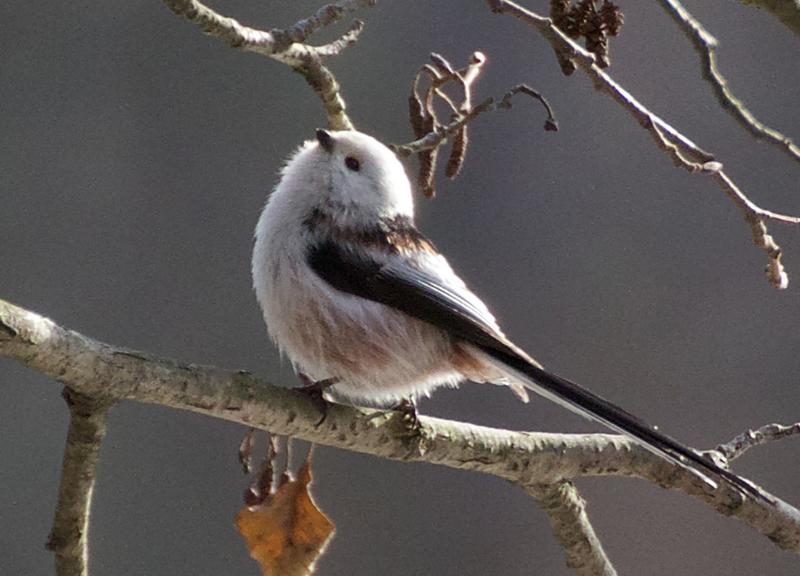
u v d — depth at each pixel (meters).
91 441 5.09
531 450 6.61
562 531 6.92
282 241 7.00
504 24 14.15
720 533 12.96
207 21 6.02
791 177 14.30
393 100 14.18
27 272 13.03
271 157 13.91
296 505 5.73
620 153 13.88
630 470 6.83
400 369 6.92
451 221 13.37
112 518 12.02
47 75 13.66
